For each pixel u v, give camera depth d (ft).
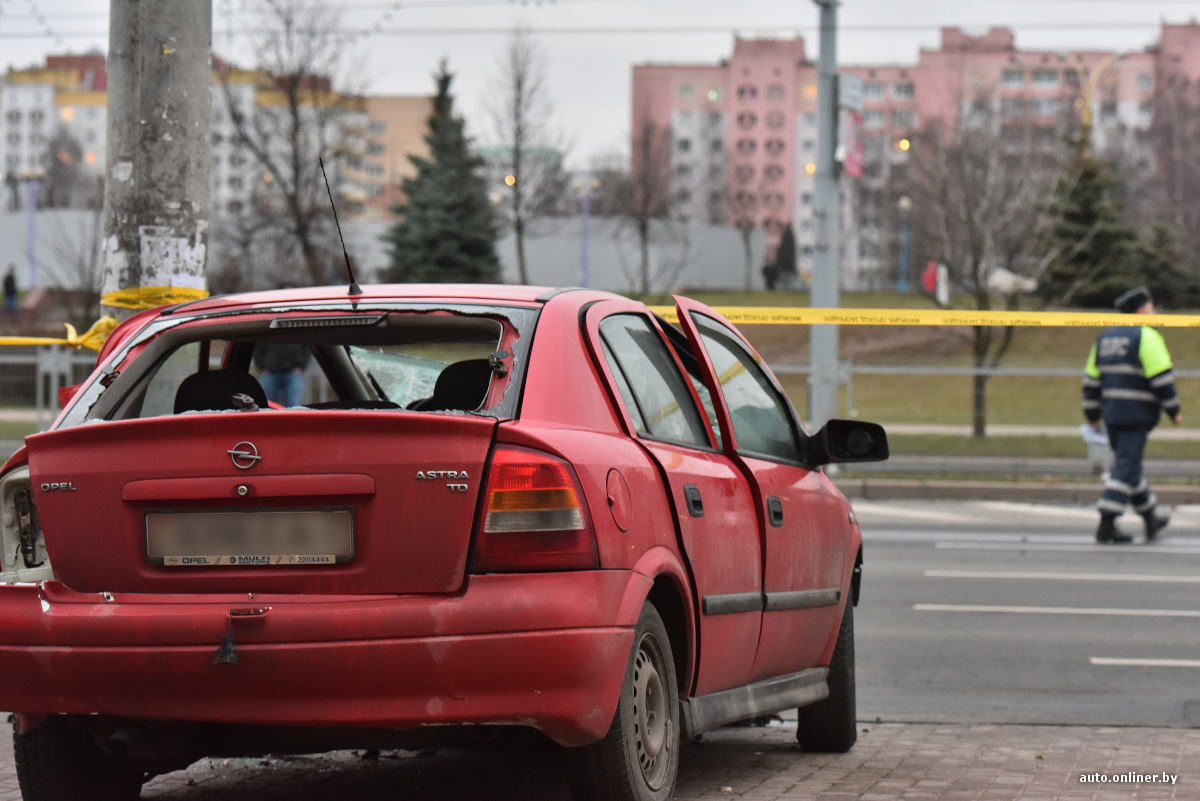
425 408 51.06
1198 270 530.27
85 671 35.53
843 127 190.80
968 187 349.00
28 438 37.40
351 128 379.35
